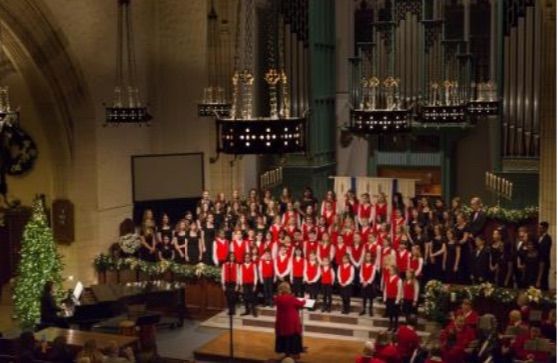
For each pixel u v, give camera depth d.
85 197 22.95
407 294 18.47
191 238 21.72
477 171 26.41
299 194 26.66
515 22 23.67
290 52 26.16
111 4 23.25
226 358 18.11
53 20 21.45
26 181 23.25
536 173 24.02
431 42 24.42
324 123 27.08
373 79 19.00
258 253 20.45
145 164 24.23
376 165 27.53
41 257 19.67
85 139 22.81
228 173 25.00
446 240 19.52
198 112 22.61
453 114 19.70
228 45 24.52
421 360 14.59
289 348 17.42
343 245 20.16
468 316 15.73
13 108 22.59
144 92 24.55
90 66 22.69
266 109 26.05
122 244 22.38
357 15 27.33
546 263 18.56
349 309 19.78
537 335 14.35
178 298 20.33
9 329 20.06
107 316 18.91
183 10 24.67
